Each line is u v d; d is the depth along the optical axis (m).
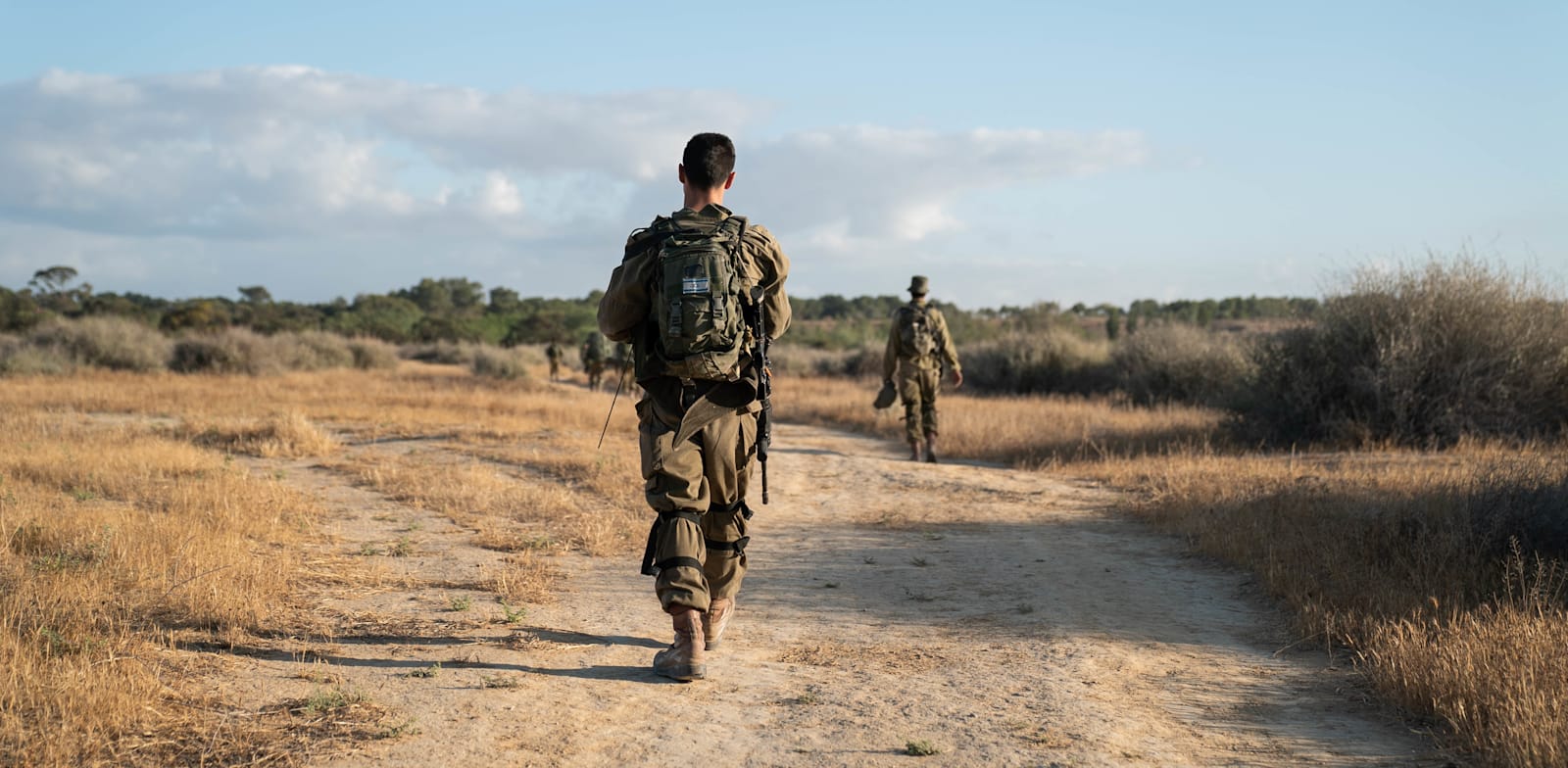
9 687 3.22
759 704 3.79
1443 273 12.69
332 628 4.58
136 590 4.77
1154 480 9.60
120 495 7.59
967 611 5.39
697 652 4.03
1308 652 4.67
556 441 12.43
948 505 8.80
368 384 24.23
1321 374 12.73
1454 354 12.08
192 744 3.12
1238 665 4.50
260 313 65.12
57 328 28.20
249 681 3.75
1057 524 7.96
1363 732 3.65
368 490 8.86
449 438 12.72
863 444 14.38
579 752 3.25
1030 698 3.93
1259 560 6.16
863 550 7.01
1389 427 12.04
